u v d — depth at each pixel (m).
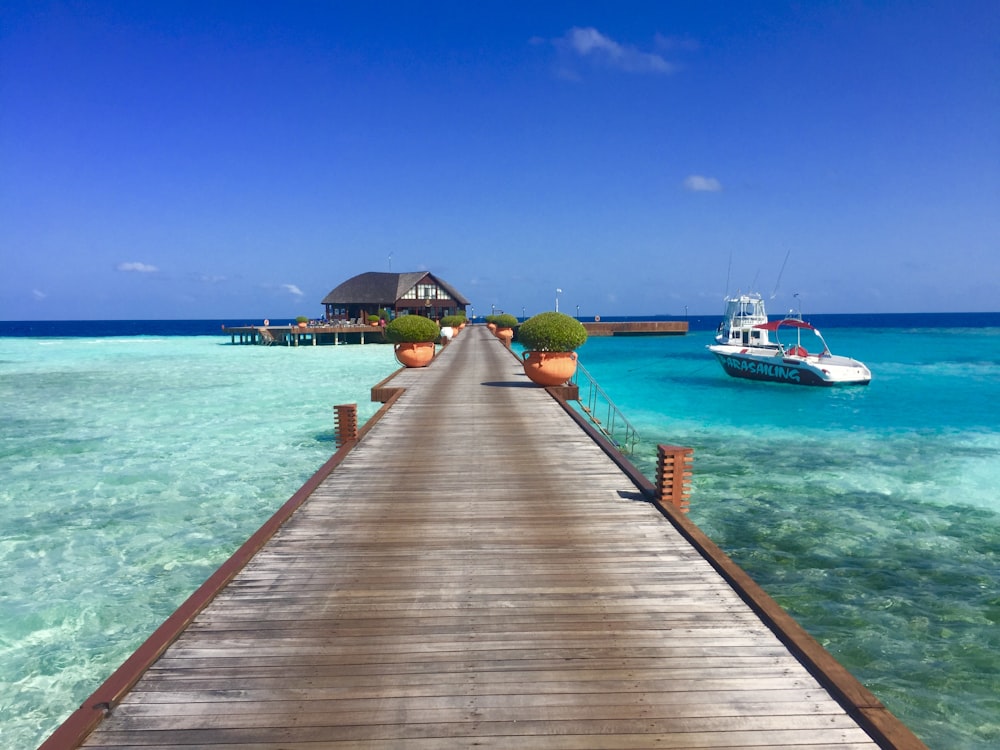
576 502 7.68
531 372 17.97
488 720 3.53
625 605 4.96
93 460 14.19
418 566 5.76
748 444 16.30
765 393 26.84
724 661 4.15
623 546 6.23
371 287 70.88
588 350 55.28
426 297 71.62
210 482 12.44
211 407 21.84
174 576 8.18
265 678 3.95
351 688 3.84
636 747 3.32
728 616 4.78
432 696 3.75
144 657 4.04
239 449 15.29
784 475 13.09
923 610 7.24
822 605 7.38
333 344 61.72
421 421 13.07
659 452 7.57
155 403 22.81
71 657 6.30
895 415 20.95
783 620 4.54
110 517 10.40
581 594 5.16
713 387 28.98
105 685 3.74
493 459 9.88
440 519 7.08
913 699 5.62
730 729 3.47
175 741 3.37
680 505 7.43
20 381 30.16
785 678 3.96
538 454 10.20
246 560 5.77
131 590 7.78
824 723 3.53
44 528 9.88
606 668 4.05
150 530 9.80
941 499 11.43
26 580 8.05
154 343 69.06
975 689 5.76
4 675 5.99
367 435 11.71
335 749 3.30
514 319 49.53
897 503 11.20
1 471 13.23
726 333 41.81
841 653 6.37
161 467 13.58
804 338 80.94
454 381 19.73
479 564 5.79
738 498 11.48
